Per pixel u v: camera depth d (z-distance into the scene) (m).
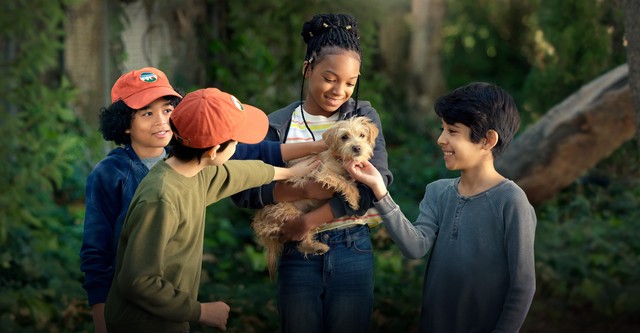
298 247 3.25
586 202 8.02
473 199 2.95
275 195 3.19
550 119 7.95
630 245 6.89
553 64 9.58
